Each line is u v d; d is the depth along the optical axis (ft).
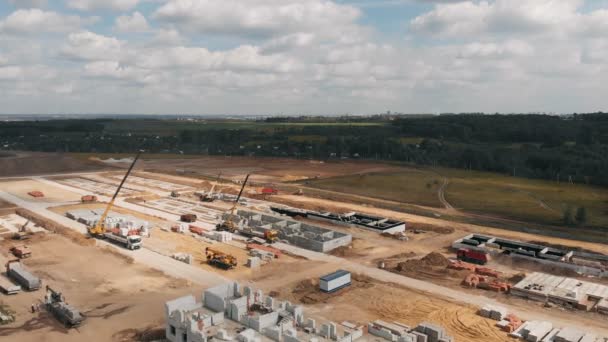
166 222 283.18
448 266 200.23
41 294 163.73
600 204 348.59
